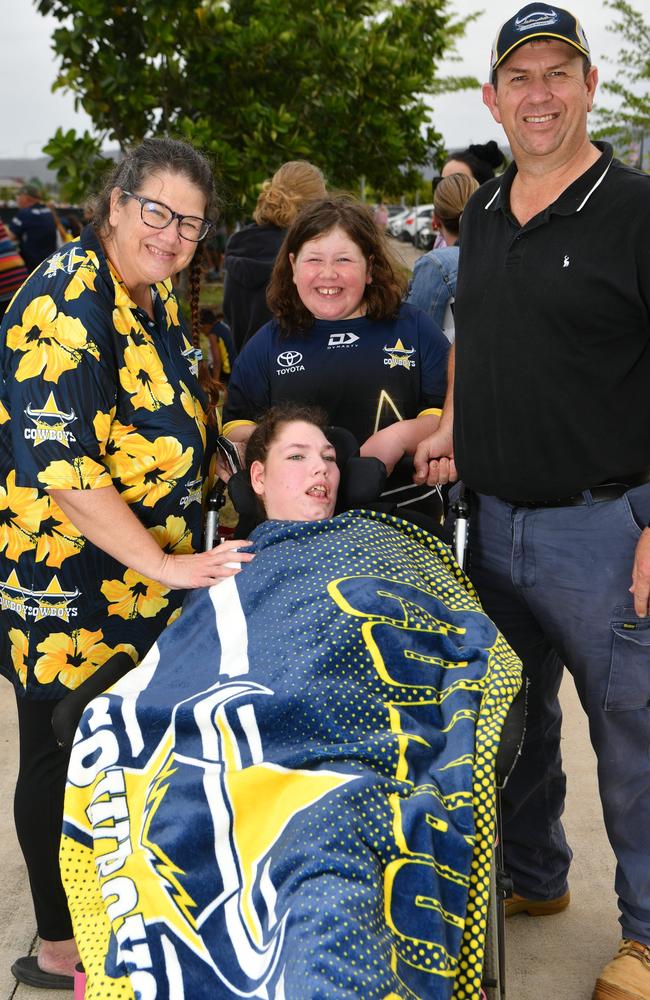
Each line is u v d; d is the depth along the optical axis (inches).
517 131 100.5
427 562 105.9
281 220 181.0
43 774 106.7
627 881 109.1
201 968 74.5
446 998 70.9
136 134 267.0
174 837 79.4
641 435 102.7
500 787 89.0
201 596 100.4
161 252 100.2
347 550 100.3
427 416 125.3
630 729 108.6
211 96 267.9
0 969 116.7
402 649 91.2
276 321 126.9
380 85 282.5
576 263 99.1
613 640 106.1
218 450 118.4
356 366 124.0
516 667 92.0
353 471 112.5
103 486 98.8
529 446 104.8
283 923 69.8
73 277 97.7
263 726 85.5
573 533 105.6
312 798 77.3
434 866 75.0
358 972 65.6
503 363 104.7
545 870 121.2
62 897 109.9
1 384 99.3
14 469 100.4
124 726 87.8
